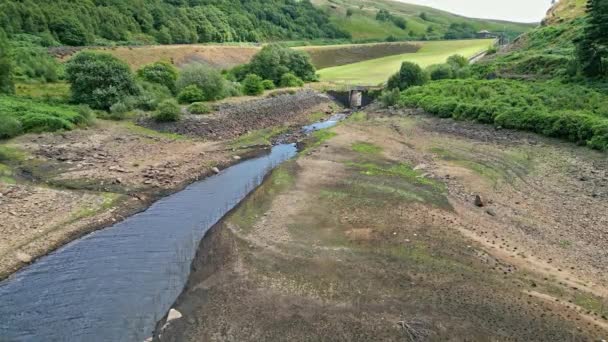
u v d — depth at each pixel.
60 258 20.08
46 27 70.44
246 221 23.28
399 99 56.91
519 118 39.62
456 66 68.50
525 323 14.88
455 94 52.34
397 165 32.44
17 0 70.00
